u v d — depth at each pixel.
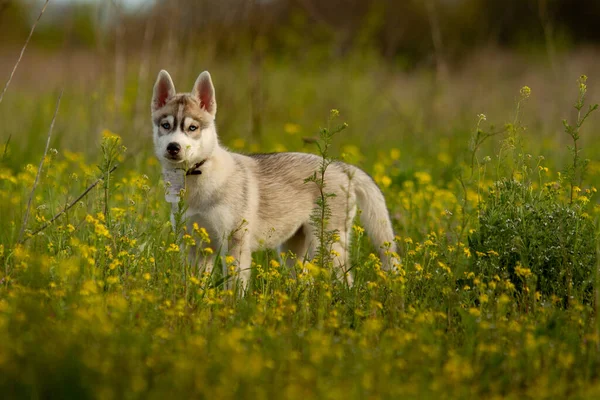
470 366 5.75
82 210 9.53
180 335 6.04
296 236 9.89
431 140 16.55
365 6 27.62
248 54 15.77
